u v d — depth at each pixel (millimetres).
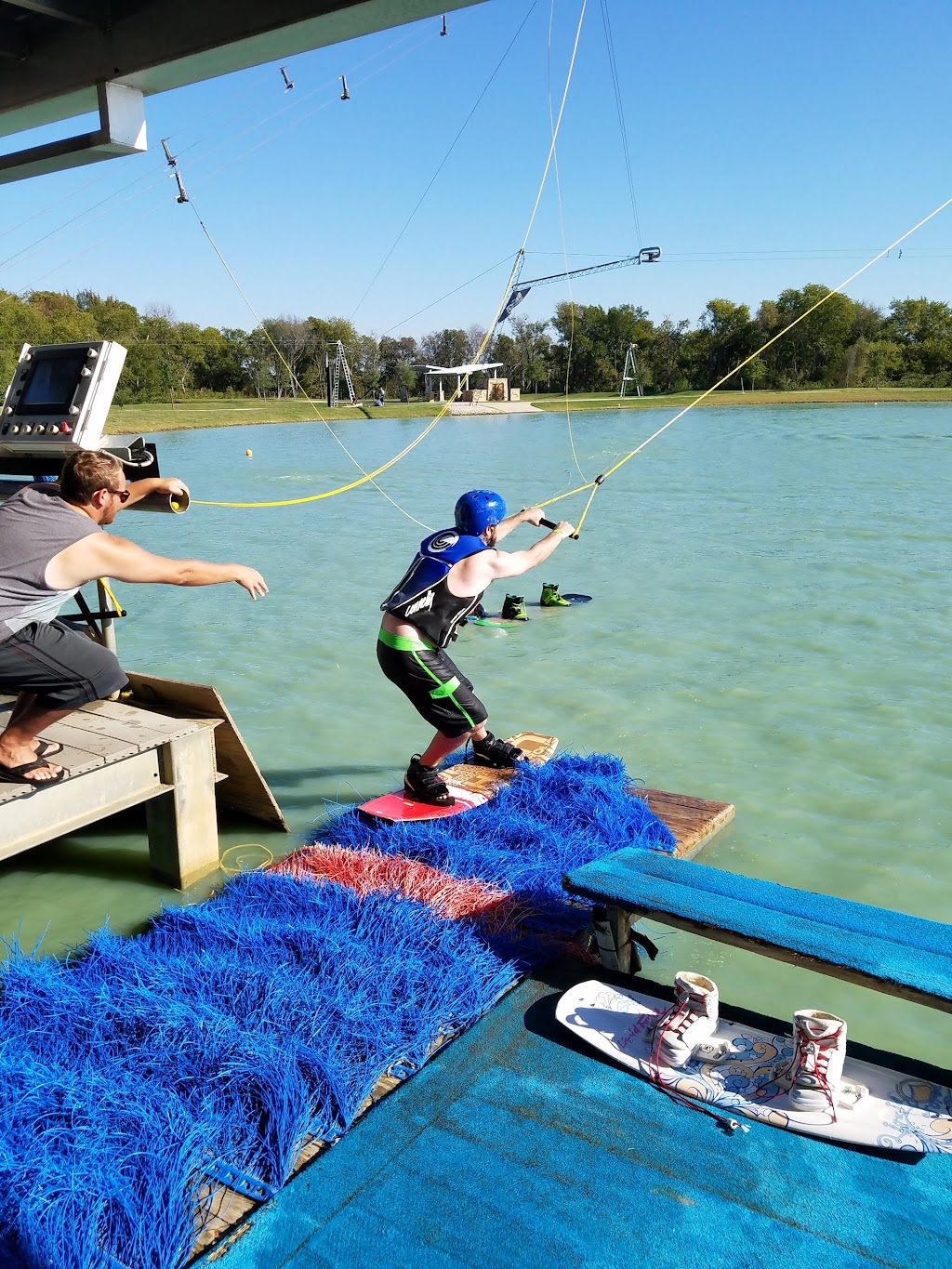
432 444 44781
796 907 3453
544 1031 3430
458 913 4289
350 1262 2459
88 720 5148
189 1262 2488
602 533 17328
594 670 8875
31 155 5641
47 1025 3357
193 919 4156
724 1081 3111
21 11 5289
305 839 5562
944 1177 2707
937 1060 3600
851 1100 2988
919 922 3322
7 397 5945
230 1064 3045
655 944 4449
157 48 4918
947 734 7176
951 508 19500
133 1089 2961
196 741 5059
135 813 6121
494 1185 2695
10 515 3844
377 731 7402
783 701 7969
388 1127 2938
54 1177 2590
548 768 5672
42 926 4695
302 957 3807
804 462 30703
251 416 66812
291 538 17750
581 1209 2609
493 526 5121
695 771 6539
